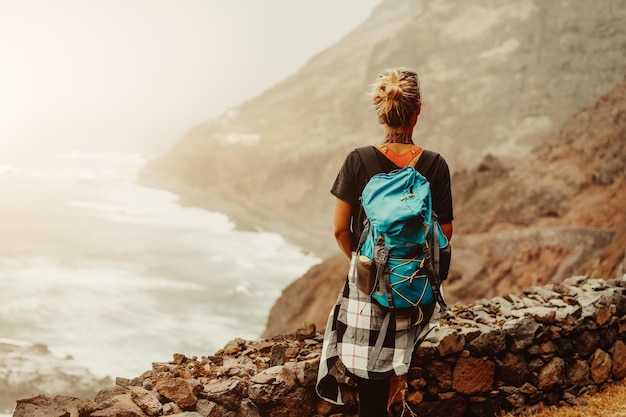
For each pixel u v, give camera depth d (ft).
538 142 241.76
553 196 130.82
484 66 276.41
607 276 69.62
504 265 118.21
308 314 123.03
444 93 280.10
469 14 296.10
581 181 132.16
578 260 111.04
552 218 127.03
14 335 134.41
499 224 131.85
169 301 175.52
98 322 150.82
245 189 334.65
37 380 106.01
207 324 160.25
